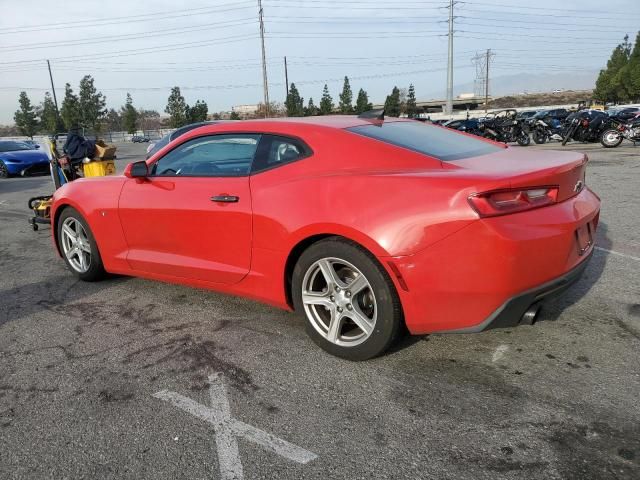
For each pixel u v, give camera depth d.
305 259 2.95
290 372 2.85
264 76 55.44
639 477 1.95
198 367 2.96
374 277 2.70
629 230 5.60
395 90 90.50
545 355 2.91
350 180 2.80
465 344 3.07
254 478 2.04
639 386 2.55
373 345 2.80
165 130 72.75
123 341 3.34
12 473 2.13
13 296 4.34
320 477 2.04
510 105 119.75
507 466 2.04
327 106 80.94
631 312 3.44
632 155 13.30
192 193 3.49
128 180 4.00
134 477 2.08
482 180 2.45
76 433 2.38
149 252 3.88
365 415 2.43
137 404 2.60
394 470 2.06
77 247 4.55
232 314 3.71
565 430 2.24
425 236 2.52
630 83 69.50
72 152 7.50
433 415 2.40
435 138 3.35
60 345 3.33
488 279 2.45
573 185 2.82
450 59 58.88
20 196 11.24
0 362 3.12
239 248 3.27
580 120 17.09
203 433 2.35
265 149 3.25
